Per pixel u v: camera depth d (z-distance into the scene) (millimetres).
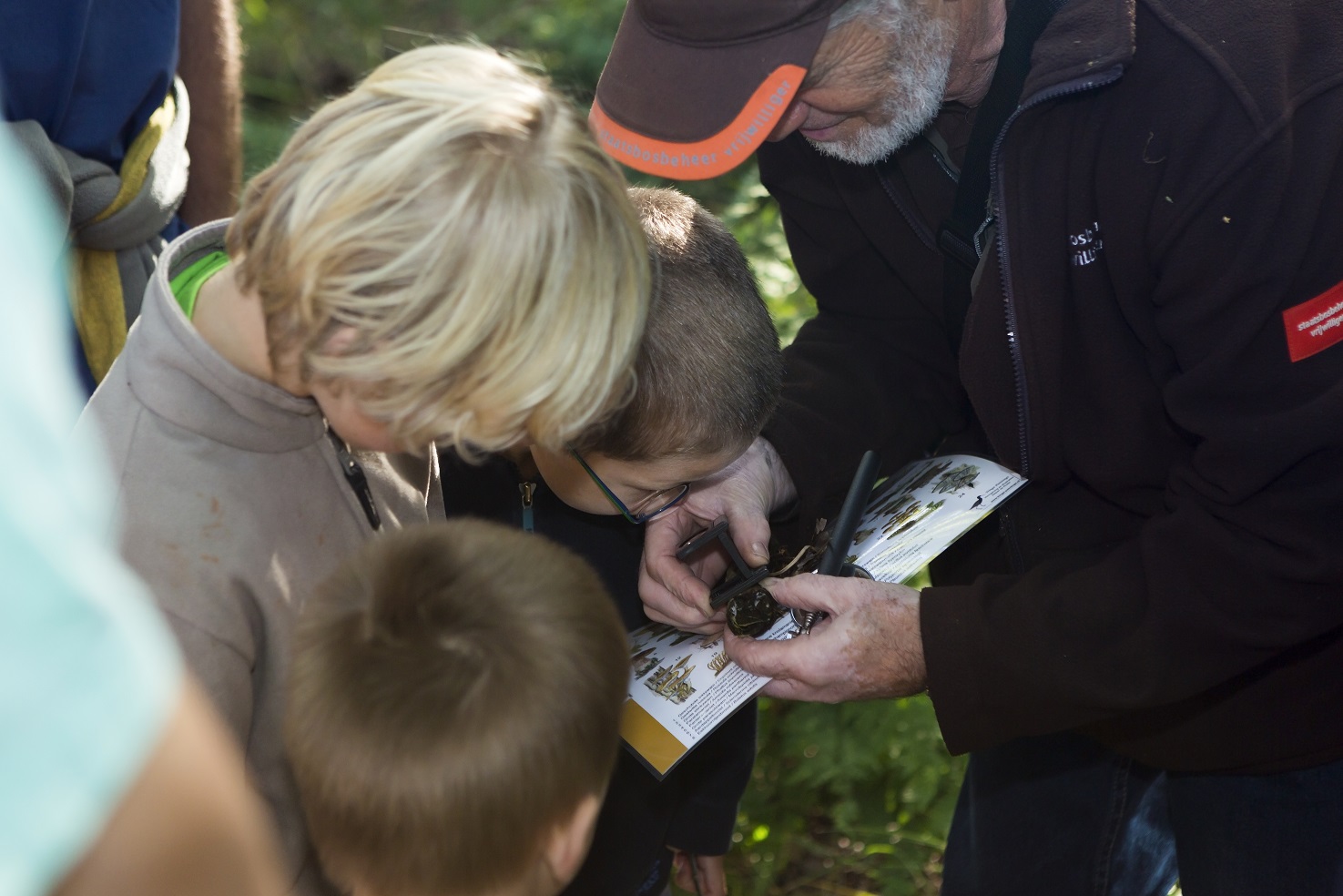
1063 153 1465
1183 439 1589
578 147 1085
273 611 1197
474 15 6121
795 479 1896
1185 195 1351
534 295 1025
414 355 1020
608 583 1865
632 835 1807
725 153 1421
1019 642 1517
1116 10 1369
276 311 1068
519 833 1054
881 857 2852
